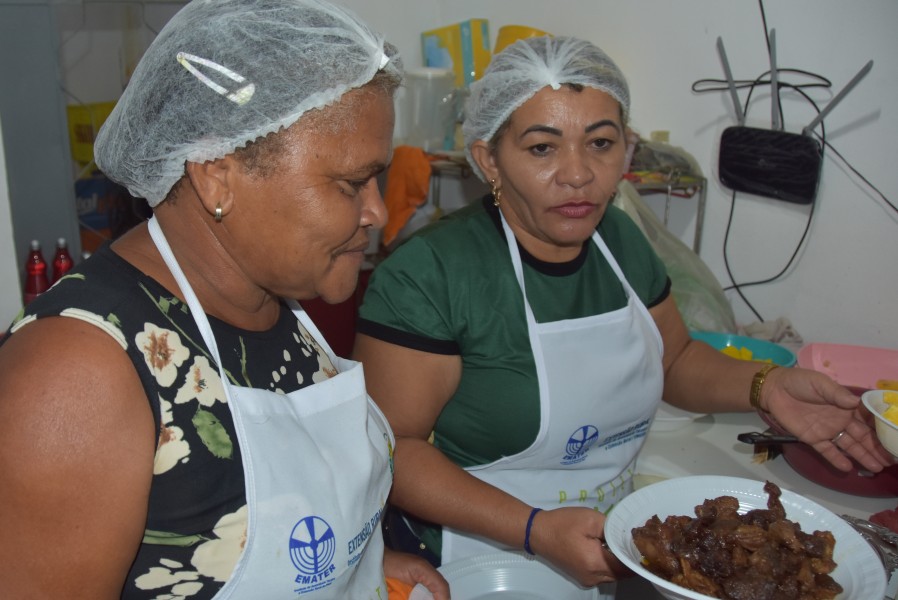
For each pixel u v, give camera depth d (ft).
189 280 2.54
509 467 4.23
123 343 2.23
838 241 6.64
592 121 3.76
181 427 2.32
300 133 2.34
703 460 4.98
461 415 4.16
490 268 4.03
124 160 2.47
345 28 2.40
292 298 2.69
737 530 2.88
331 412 2.77
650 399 4.39
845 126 6.42
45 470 2.04
